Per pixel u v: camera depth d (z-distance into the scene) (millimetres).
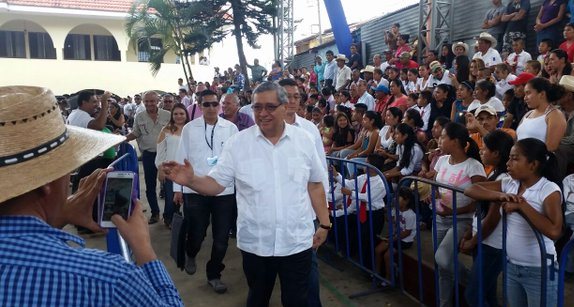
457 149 3375
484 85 5184
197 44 18156
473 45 9648
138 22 18125
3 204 957
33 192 995
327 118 7656
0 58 20578
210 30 17875
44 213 1039
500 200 2559
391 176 5016
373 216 4238
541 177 2555
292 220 2598
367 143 6426
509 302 2738
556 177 2561
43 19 20844
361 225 4293
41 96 1019
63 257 914
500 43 8195
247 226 2637
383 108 7559
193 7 17250
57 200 1055
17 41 21453
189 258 4066
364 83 8102
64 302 872
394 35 10953
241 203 2674
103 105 5367
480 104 5258
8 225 929
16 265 879
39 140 999
